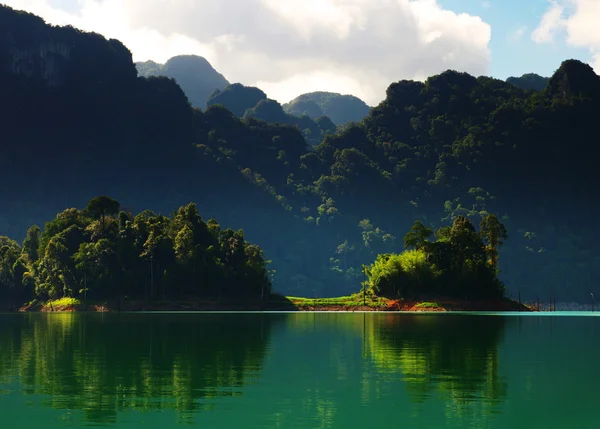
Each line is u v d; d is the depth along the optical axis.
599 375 46.59
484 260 185.62
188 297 187.50
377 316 141.00
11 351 62.44
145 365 52.00
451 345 67.94
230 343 70.44
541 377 45.69
